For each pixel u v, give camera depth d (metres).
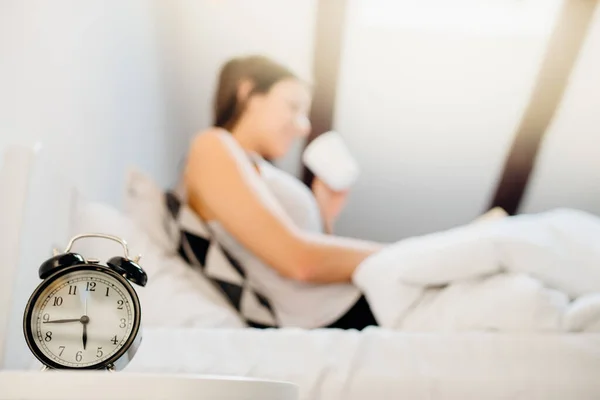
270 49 1.66
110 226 1.15
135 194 1.48
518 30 1.54
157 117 1.68
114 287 0.64
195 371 0.83
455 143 1.71
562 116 1.61
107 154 1.34
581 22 1.49
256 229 1.45
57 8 1.09
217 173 1.48
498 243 1.08
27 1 0.97
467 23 1.55
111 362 0.61
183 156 1.78
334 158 1.74
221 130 1.56
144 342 0.90
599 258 1.06
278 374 0.83
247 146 1.73
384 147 1.75
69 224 1.07
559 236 1.12
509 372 0.83
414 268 1.14
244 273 1.47
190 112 1.74
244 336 0.93
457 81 1.63
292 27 1.62
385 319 1.17
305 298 1.45
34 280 0.89
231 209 1.46
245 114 1.71
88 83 1.23
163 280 1.19
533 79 1.58
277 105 1.70
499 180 1.73
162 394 0.49
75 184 1.14
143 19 1.55
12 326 0.81
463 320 1.03
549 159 1.68
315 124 1.73
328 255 1.45
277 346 0.90
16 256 0.83
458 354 0.87
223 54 1.68
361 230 1.81
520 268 1.07
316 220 1.66
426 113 1.68
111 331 0.62
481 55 1.58
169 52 1.67
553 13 1.50
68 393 0.48
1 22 0.88
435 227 1.80
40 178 0.93
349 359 0.86
